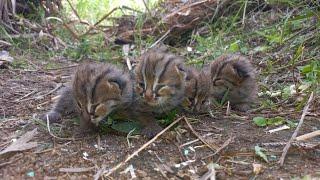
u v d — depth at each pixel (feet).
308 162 1.16
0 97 1.70
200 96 1.49
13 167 1.12
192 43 2.78
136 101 1.36
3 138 1.29
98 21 3.09
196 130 1.35
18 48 2.56
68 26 2.91
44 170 1.10
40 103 1.64
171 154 1.19
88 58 2.48
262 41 2.49
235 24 2.73
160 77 1.37
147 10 3.19
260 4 2.87
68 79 2.00
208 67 1.70
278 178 1.07
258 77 1.94
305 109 1.41
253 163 1.15
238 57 1.70
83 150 1.21
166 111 1.41
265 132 1.35
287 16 2.36
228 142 1.24
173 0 3.33
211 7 2.98
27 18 3.07
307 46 2.18
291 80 1.88
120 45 2.80
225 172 1.10
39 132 1.33
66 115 1.46
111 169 1.10
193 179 1.06
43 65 2.31
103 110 1.29
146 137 1.29
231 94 1.62
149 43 2.75
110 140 1.27
